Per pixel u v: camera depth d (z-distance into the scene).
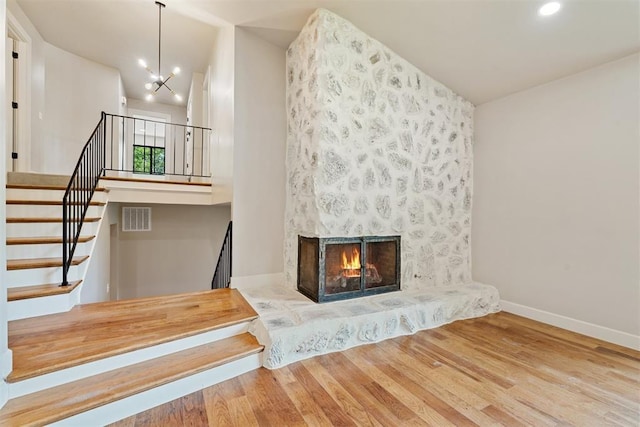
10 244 2.47
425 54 3.23
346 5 2.72
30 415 1.44
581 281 2.92
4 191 1.55
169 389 1.82
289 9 2.87
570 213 3.01
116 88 5.90
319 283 2.86
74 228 2.67
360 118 3.06
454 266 3.84
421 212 3.56
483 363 2.32
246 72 3.33
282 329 2.29
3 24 1.54
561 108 3.09
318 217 2.83
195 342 2.20
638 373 2.18
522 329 3.00
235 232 3.29
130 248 5.34
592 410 1.78
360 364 2.29
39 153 4.43
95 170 3.71
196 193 4.43
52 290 2.33
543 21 2.43
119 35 4.64
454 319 3.23
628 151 2.63
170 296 2.98
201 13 3.10
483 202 3.86
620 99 2.68
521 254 3.43
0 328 1.50
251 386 1.98
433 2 2.48
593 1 2.15
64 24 4.32
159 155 7.86
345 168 2.97
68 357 1.72
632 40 2.45
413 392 1.93
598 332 2.79
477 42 2.86
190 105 6.60
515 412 1.75
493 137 3.75
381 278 3.33
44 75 4.63
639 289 2.56
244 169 3.33
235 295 3.05
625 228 2.64
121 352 1.86
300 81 3.23
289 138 3.54
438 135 3.68
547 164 3.20
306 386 1.99
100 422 1.58
